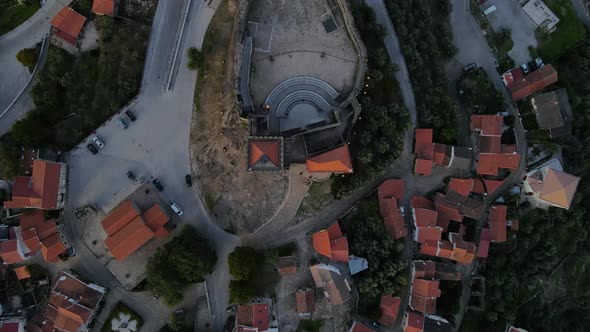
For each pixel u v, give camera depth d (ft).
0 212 268.62
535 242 322.14
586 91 327.67
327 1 258.16
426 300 284.82
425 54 298.76
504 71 326.24
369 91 273.95
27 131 255.50
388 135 271.69
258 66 259.39
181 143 272.72
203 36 270.26
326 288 267.39
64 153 269.85
